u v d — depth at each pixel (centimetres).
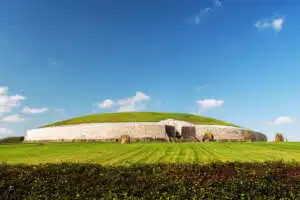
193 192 1361
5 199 1412
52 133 6012
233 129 6138
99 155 2836
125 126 5625
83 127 5741
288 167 1623
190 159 2475
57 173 1627
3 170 1675
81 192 1420
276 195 1348
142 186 1422
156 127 5700
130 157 2652
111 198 1340
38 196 1405
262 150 3173
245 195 1341
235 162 1731
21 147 3891
